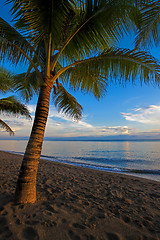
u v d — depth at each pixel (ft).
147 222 6.81
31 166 7.80
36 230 5.68
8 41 6.97
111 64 8.17
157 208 8.70
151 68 7.25
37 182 13.05
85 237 5.49
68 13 7.27
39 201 8.35
